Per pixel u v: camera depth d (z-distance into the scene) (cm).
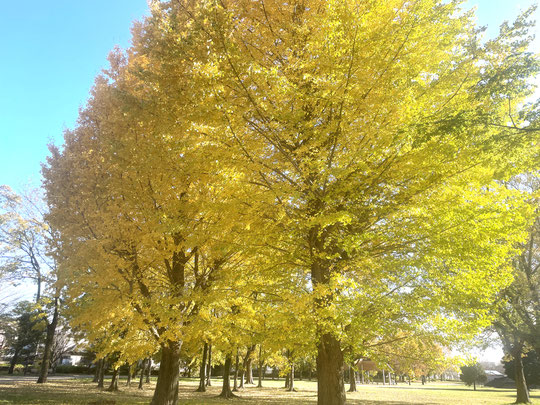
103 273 777
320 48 575
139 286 932
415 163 554
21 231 2533
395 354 709
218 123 595
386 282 730
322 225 556
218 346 858
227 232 678
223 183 636
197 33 559
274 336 648
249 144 616
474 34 600
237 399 1955
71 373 4688
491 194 594
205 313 815
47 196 998
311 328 638
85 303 1056
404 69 564
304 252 668
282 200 653
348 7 540
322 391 678
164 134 664
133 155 725
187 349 1023
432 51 621
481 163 536
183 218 689
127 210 822
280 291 717
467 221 550
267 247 665
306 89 626
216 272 838
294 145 660
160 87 653
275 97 592
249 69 564
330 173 568
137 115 689
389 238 610
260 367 3666
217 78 583
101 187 841
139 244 827
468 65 586
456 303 666
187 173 682
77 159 925
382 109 576
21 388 1956
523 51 532
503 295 1752
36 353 4478
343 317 590
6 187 2491
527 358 4322
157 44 641
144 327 834
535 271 1972
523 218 570
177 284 895
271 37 691
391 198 623
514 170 516
